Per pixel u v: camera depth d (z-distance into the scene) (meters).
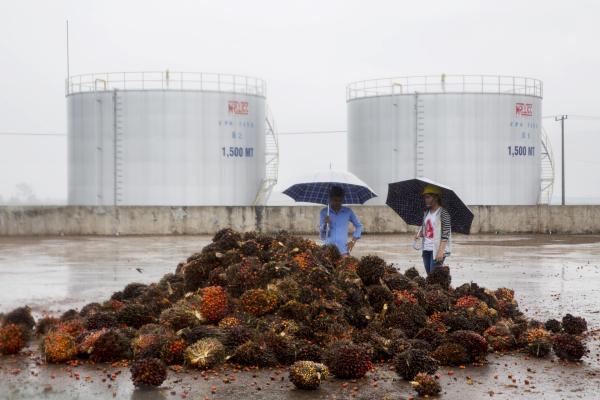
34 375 7.64
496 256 21.78
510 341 8.95
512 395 7.05
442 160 39.44
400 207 12.68
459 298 10.23
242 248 9.88
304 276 9.08
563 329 9.97
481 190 39.53
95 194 39.31
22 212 30.11
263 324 8.41
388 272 10.23
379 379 7.56
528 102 40.75
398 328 8.84
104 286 14.68
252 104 41.34
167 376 7.56
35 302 12.75
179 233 30.70
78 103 39.91
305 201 13.00
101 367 7.96
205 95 39.34
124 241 27.05
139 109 38.81
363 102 41.41
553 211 32.75
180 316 8.62
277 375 7.64
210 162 39.41
